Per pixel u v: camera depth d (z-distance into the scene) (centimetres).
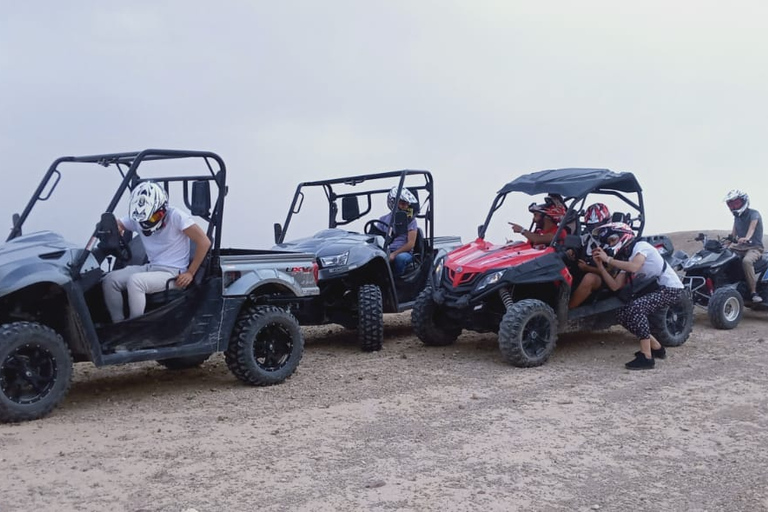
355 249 857
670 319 844
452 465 457
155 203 610
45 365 551
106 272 616
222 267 644
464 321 796
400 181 934
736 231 1059
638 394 635
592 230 795
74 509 386
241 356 650
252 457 469
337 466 454
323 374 718
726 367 743
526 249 809
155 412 579
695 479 440
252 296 678
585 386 664
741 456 480
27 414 539
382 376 707
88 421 551
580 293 788
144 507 389
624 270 746
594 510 394
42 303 581
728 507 400
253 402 609
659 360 778
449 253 847
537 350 753
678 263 1037
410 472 445
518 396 628
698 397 625
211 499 400
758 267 1034
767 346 857
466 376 705
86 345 567
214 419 558
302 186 1039
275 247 941
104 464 454
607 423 549
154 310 605
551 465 460
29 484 421
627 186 852
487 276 759
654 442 507
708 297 1004
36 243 583
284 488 417
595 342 873
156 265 623
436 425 542
